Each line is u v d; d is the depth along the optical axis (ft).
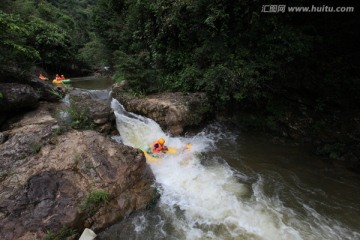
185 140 25.03
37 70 53.11
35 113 22.61
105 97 35.04
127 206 14.96
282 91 26.86
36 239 11.74
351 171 20.27
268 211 15.72
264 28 24.16
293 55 24.09
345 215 15.57
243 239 13.56
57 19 81.41
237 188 17.98
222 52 26.71
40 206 12.88
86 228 13.10
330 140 23.48
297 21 24.95
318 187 18.39
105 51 57.67
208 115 28.25
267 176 19.65
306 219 15.14
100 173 15.26
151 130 26.05
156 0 33.40
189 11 28.02
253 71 23.93
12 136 17.53
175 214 15.47
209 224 14.67
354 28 22.98
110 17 53.36
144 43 39.01
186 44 31.30
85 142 17.25
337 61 23.88
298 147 24.23
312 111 25.27
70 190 13.97
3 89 21.02
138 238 13.70
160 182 18.21
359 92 22.33
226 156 22.62
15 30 23.52
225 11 25.59
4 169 14.64
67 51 63.93
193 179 18.88
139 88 31.63
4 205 12.51
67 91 32.40
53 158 15.71
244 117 28.43
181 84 30.37
